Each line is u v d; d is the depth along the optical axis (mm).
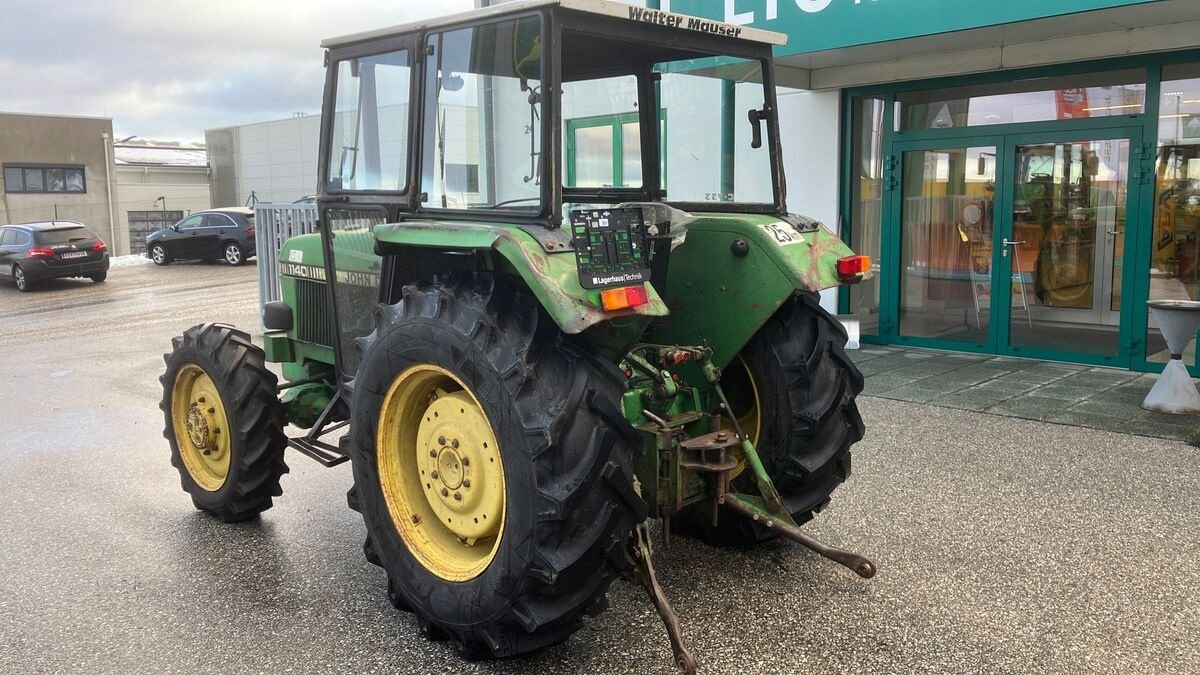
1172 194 6957
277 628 3213
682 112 4199
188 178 40312
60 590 3562
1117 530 3900
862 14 6535
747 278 3428
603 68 3906
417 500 3199
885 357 8039
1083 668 2816
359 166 3609
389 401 3121
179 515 4453
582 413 2689
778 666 2863
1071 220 7504
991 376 7078
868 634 3057
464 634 2906
